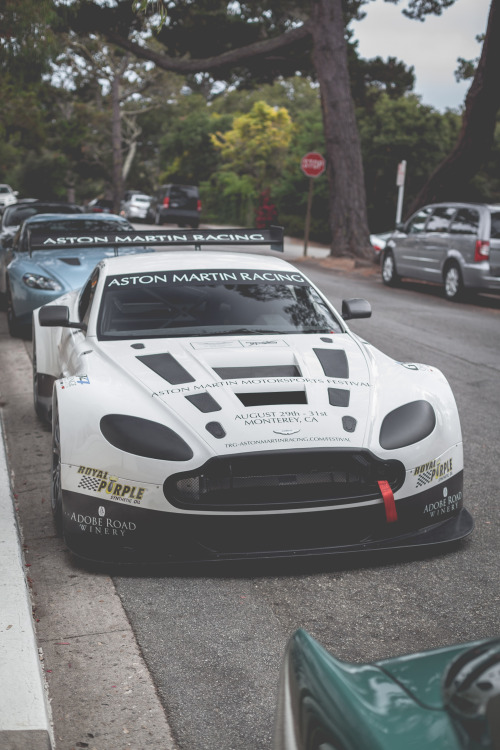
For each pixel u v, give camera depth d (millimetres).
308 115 37469
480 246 15711
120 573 4145
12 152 67812
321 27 23953
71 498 4109
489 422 7195
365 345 5285
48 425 6973
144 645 3475
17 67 12703
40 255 10906
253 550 4012
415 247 17734
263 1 28078
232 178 46781
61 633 3572
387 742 1511
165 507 3951
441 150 33781
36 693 2916
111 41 24625
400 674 1742
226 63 25000
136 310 5375
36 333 6859
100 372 4605
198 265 5871
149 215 45844
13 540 4254
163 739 2838
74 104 64188
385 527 4145
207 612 3764
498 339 11805
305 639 1946
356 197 24641
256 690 3141
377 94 34750
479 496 5301
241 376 4535
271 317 5402
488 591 3963
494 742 1426
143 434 4027
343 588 4004
